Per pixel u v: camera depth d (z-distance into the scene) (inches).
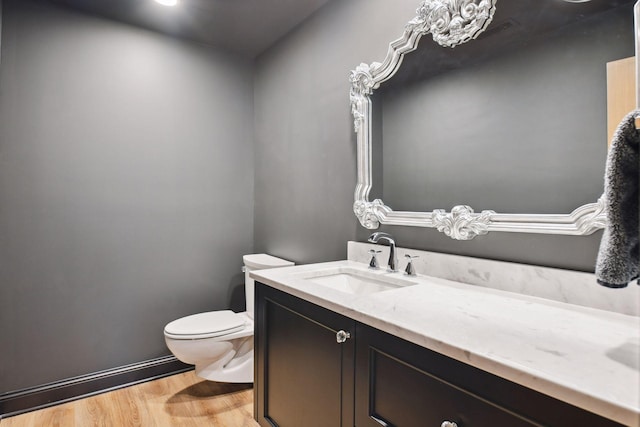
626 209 28.1
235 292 108.7
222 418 74.9
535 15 46.6
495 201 51.0
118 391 86.7
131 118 91.5
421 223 60.9
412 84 62.7
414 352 35.4
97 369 87.0
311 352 51.2
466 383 30.8
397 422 37.5
